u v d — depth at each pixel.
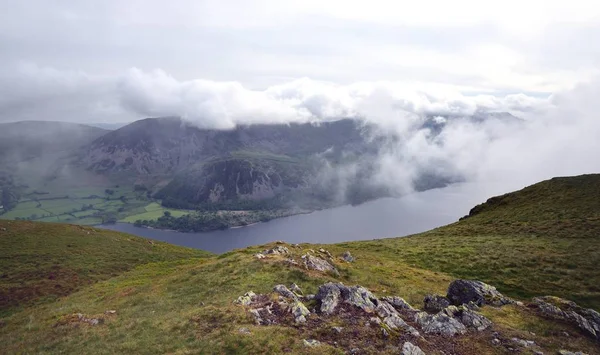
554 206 73.75
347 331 26.22
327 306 30.50
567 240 56.09
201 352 24.06
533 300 33.59
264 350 23.61
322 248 65.44
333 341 24.84
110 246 102.06
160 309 35.19
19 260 83.81
